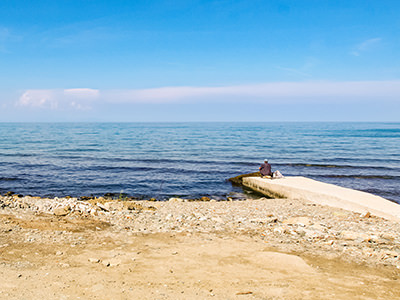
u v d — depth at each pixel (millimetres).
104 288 6117
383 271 7500
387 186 28125
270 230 11547
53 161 40938
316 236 10672
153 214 14242
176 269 7324
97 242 9359
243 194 25656
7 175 30703
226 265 7656
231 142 77438
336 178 32062
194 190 26828
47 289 5930
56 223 11070
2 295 5504
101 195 24016
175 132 135000
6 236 9258
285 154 52531
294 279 6812
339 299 5781
